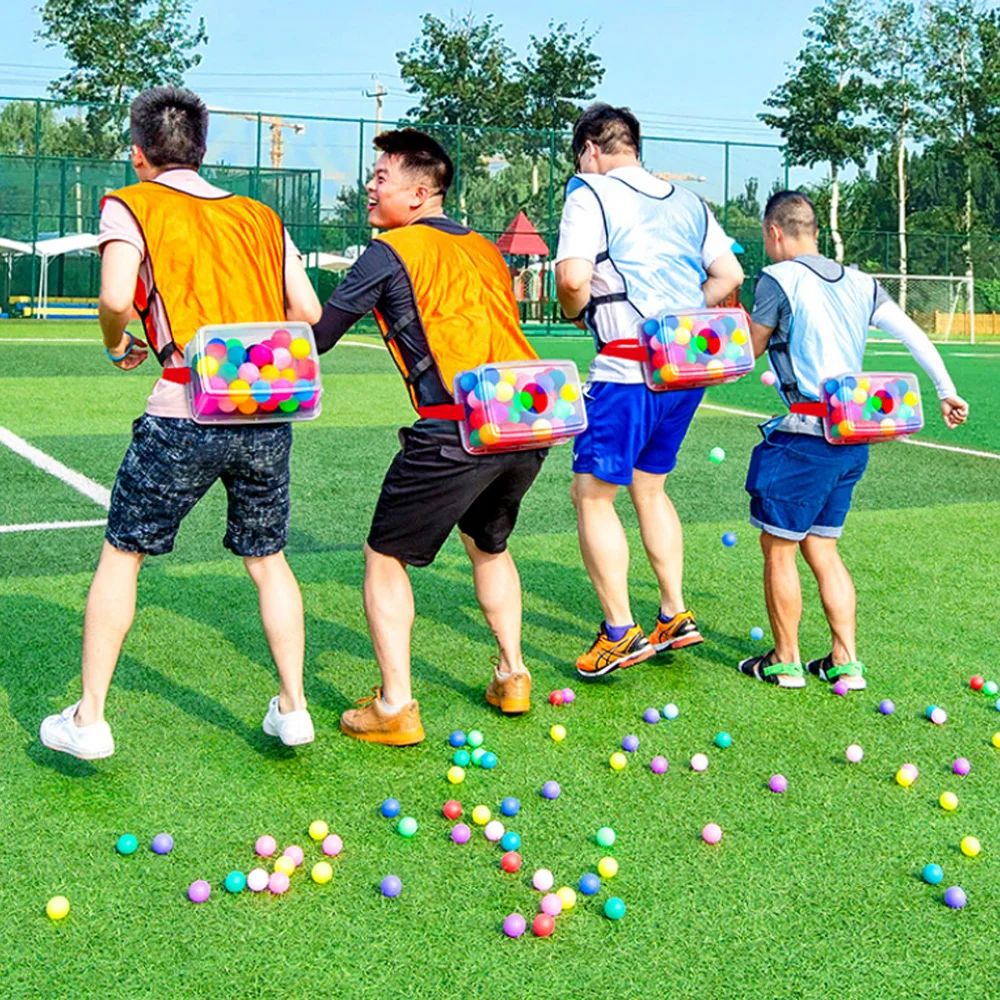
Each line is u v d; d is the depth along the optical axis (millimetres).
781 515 4289
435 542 3727
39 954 2613
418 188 3820
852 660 4465
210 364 3188
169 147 3465
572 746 3840
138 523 3357
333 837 3094
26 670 4316
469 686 4348
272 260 3494
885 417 4172
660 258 4266
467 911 2840
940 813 3430
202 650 4602
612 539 4328
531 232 30047
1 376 14062
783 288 4258
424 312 3605
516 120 54250
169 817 3258
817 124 50781
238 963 2605
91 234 30047
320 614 5156
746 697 4324
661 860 3111
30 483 7695
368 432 10438
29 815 3234
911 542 6715
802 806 3451
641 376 4219
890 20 50375
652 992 2543
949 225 49156
